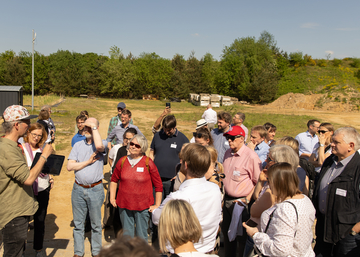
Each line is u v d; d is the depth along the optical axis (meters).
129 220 3.79
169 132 4.70
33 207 3.17
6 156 2.82
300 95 44.12
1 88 21.50
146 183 3.70
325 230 3.12
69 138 13.92
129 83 52.81
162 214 1.92
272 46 64.00
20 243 3.04
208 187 2.51
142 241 1.22
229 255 3.87
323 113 34.91
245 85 47.66
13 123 2.92
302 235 2.25
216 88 53.69
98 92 54.75
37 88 51.50
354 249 2.96
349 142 3.06
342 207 3.00
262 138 4.73
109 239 4.78
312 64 60.16
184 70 59.69
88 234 4.98
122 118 5.91
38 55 51.59
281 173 2.36
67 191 7.21
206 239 2.45
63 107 29.09
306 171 3.70
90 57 72.88
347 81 51.75
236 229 3.51
